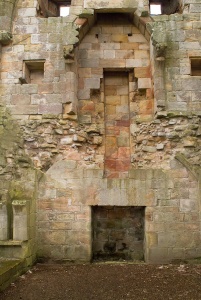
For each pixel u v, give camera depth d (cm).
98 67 1186
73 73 1125
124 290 699
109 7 1149
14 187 1010
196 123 1080
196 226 1004
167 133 1078
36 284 741
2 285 684
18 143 1065
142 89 1170
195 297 648
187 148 1065
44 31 1173
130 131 1160
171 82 1116
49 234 1015
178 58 1134
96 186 1035
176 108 1099
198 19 1159
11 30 1178
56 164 1054
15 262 812
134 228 1107
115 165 1150
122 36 1217
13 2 1186
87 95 1166
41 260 999
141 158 1096
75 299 645
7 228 910
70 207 1029
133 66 1188
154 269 896
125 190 1029
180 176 1033
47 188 1038
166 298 646
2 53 1166
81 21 1151
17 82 1140
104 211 1120
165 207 1017
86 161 1106
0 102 1129
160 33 1088
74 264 984
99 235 1106
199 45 1142
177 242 998
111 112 1194
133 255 1088
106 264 984
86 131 1127
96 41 1209
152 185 1029
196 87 1112
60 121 1105
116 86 1216
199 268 902
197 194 1020
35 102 1123
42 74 1199
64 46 1097
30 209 945
